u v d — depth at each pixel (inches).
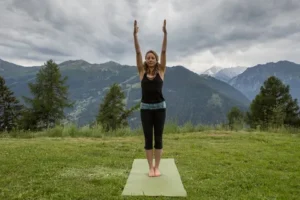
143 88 193.9
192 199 157.5
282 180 194.7
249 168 223.5
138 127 479.2
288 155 273.9
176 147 310.0
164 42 198.4
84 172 203.8
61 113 1221.7
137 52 199.9
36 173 198.2
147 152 197.2
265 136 398.6
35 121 1174.3
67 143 328.2
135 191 167.2
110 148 299.1
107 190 167.8
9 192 162.1
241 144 334.0
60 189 167.5
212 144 332.2
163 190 169.0
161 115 194.5
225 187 177.5
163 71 198.4
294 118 1282.0
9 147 291.4
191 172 209.0
